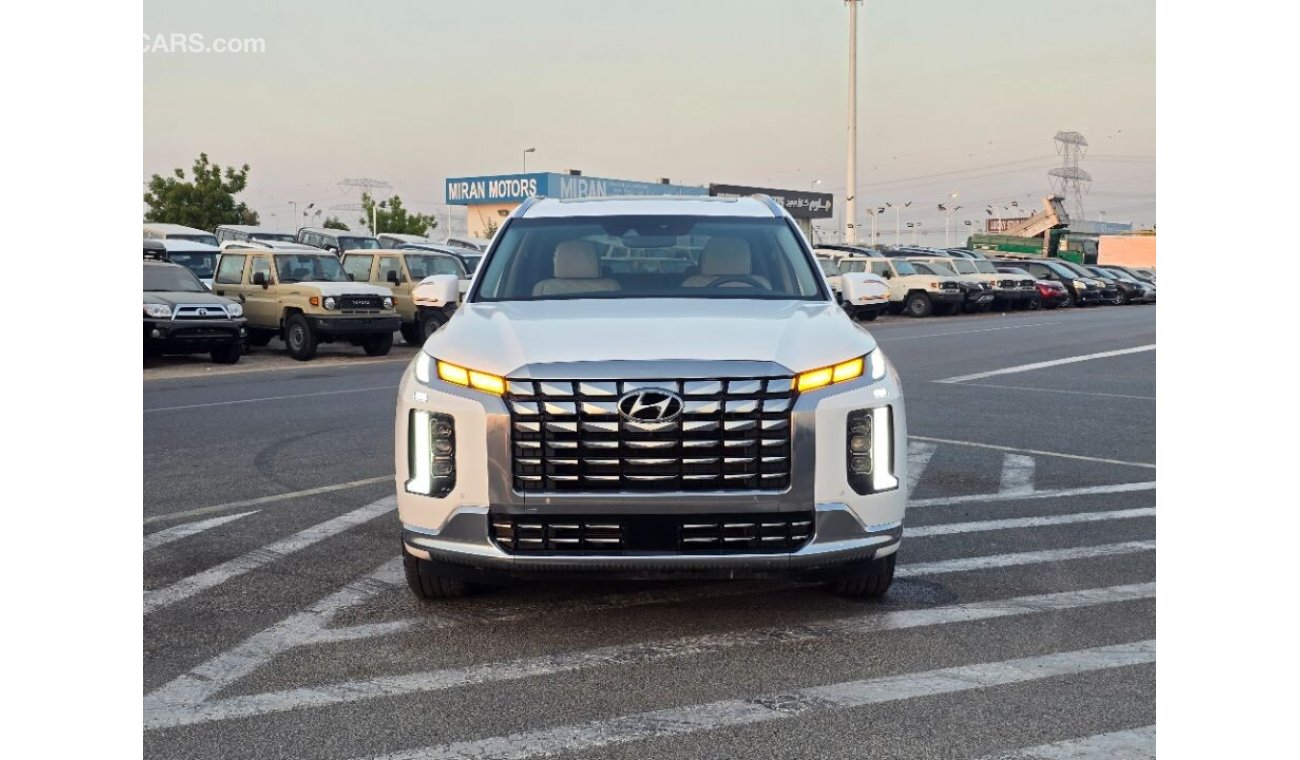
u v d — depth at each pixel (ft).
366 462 28.43
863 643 14.98
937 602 16.85
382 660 14.37
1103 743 11.79
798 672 13.89
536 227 19.63
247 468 27.58
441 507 14.78
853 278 19.69
